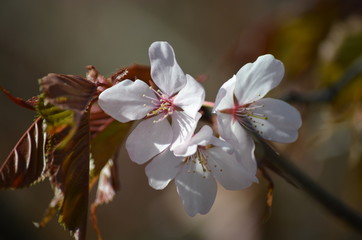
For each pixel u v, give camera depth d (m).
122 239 0.79
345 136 0.46
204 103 0.28
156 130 0.28
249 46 0.42
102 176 0.29
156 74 0.27
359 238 0.57
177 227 0.54
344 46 0.43
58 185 0.26
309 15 0.42
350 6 0.41
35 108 0.26
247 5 0.86
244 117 0.28
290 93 0.39
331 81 0.44
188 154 0.27
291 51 0.43
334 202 0.34
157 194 0.81
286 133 0.29
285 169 0.33
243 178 0.28
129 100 0.27
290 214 0.54
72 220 0.26
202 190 0.28
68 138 0.25
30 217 0.74
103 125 0.28
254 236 0.48
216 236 0.49
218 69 0.44
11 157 0.27
